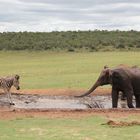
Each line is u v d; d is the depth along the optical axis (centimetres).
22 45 7262
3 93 2611
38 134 1423
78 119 1666
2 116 1745
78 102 2430
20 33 8569
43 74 3712
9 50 6956
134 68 2156
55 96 2605
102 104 2372
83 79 3312
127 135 1390
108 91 2742
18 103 2367
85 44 7425
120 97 2431
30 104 2344
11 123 1606
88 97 2583
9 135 1411
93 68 4097
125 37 8412
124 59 4947
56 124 1576
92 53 6166
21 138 1366
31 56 5991
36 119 1675
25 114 1783
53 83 3127
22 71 3988
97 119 1656
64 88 2886
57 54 6203
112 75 2102
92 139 1346
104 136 1380
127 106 2175
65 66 4375
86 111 1836
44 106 2288
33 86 3006
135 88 2109
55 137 1376
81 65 4419
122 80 2081
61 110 1867
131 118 1667
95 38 8325
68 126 1538
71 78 3372
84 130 1469
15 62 5053
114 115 1731
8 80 2383
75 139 1347
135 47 7094
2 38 8062
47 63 4781
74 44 7375
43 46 7162
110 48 7006
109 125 1541
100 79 2147
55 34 8719
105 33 9000
